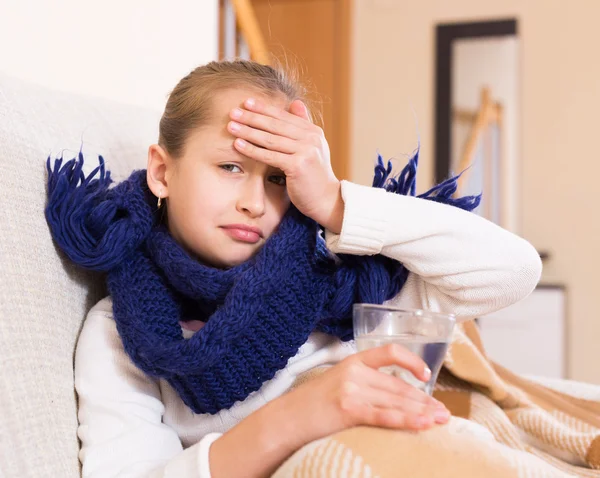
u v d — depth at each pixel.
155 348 0.73
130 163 1.04
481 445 0.55
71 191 0.80
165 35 1.65
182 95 0.84
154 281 0.81
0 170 0.73
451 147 3.46
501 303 0.82
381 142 3.54
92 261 0.79
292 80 0.90
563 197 3.31
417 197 0.83
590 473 0.94
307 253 0.79
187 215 0.80
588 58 3.33
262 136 0.76
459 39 3.48
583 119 3.31
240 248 0.79
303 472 0.54
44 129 0.86
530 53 3.39
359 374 0.60
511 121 3.40
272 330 0.76
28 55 1.14
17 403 0.64
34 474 0.62
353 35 3.50
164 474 0.63
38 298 0.73
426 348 0.60
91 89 1.35
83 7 1.33
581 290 3.26
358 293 0.81
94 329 0.81
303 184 0.76
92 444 0.73
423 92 3.51
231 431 0.64
